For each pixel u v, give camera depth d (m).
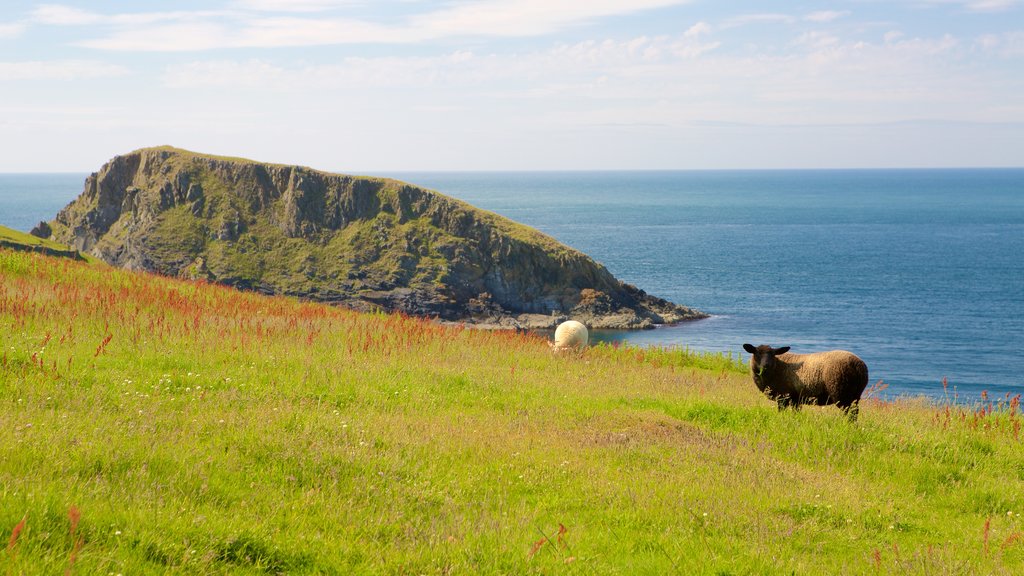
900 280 155.12
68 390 12.27
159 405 12.01
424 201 149.38
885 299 133.25
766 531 9.09
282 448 10.23
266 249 149.50
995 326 109.06
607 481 10.51
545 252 135.12
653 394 17.94
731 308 125.75
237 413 11.97
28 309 19.12
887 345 96.00
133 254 151.12
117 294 24.59
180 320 20.91
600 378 20.56
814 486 11.05
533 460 11.25
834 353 15.71
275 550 7.05
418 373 17.27
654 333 107.06
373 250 144.50
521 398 16.20
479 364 20.14
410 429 12.29
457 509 8.88
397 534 8.01
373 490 9.20
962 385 74.81
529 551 7.51
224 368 15.37
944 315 118.12
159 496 7.88
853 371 15.36
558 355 24.95
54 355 14.60
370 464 10.02
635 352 29.19
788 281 154.12
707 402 16.50
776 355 16.52
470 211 146.75
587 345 28.58
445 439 11.84
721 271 169.00
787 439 13.90
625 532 8.83
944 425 16.11
